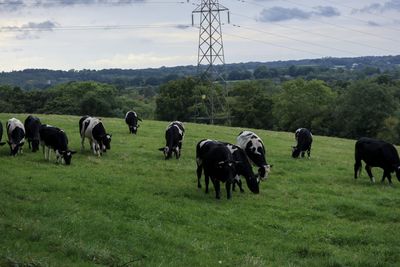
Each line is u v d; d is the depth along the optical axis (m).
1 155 24.62
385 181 24.83
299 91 90.06
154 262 11.40
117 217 15.30
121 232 13.52
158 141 33.12
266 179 23.05
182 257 12.13
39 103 97.81
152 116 99.69
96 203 16.72
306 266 12.69
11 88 100.50
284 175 24.80
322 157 32.38
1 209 14.16
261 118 92.75
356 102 78.56
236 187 21.31
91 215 14.88
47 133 23.39
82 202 16.72
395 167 23.39
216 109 91.94
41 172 20.94
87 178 20.39
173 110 91.25
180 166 24.80
